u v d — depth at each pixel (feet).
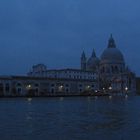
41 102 296.71
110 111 163.32
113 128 90.74
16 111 166.50
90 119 118.42
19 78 593.42
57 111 166.81
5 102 296.51
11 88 576.61
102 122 106.83
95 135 77.92
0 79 563.48
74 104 251.80
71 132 82.99
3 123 104.27
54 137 75.41
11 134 79.82
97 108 192.24
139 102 292.81
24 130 86.94
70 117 127.95
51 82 654.12
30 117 128.47
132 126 95.20
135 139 72.54
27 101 326.03
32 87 614.34
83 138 74.02
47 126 96.12
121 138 73.87
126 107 202.39
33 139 72.79
